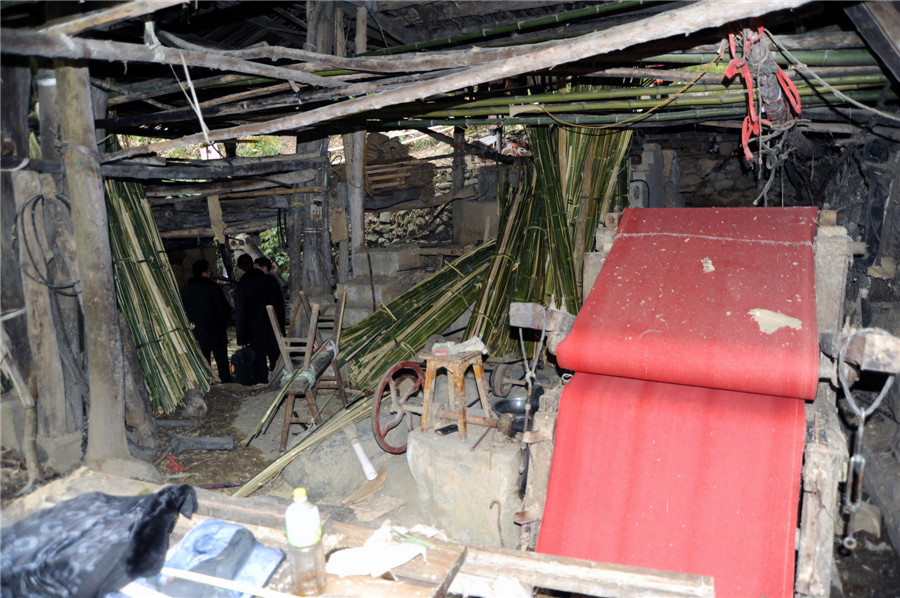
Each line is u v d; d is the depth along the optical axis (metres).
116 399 5.15
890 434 4.95
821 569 3.07
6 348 4.62
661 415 3.44
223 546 2.42
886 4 2.98
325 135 7.53
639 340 3.54
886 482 4.52
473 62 4.28
